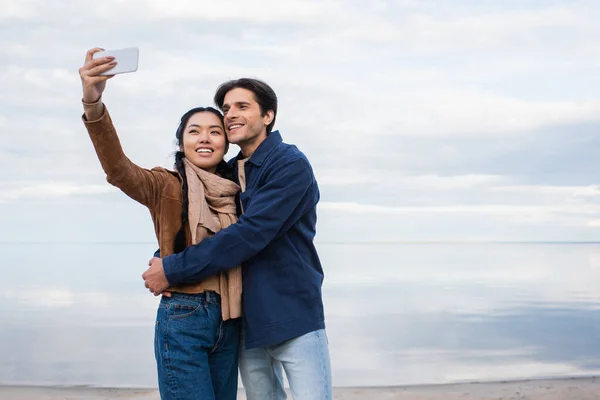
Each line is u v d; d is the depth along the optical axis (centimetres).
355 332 945
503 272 2584
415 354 775
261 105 296
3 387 563
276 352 292
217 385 290
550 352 795
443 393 536
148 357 744
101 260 3950
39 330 945
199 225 277
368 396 528
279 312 282
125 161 270
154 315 1116
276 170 285
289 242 288
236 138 293
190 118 291
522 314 1162
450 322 1060
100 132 261
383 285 1825
